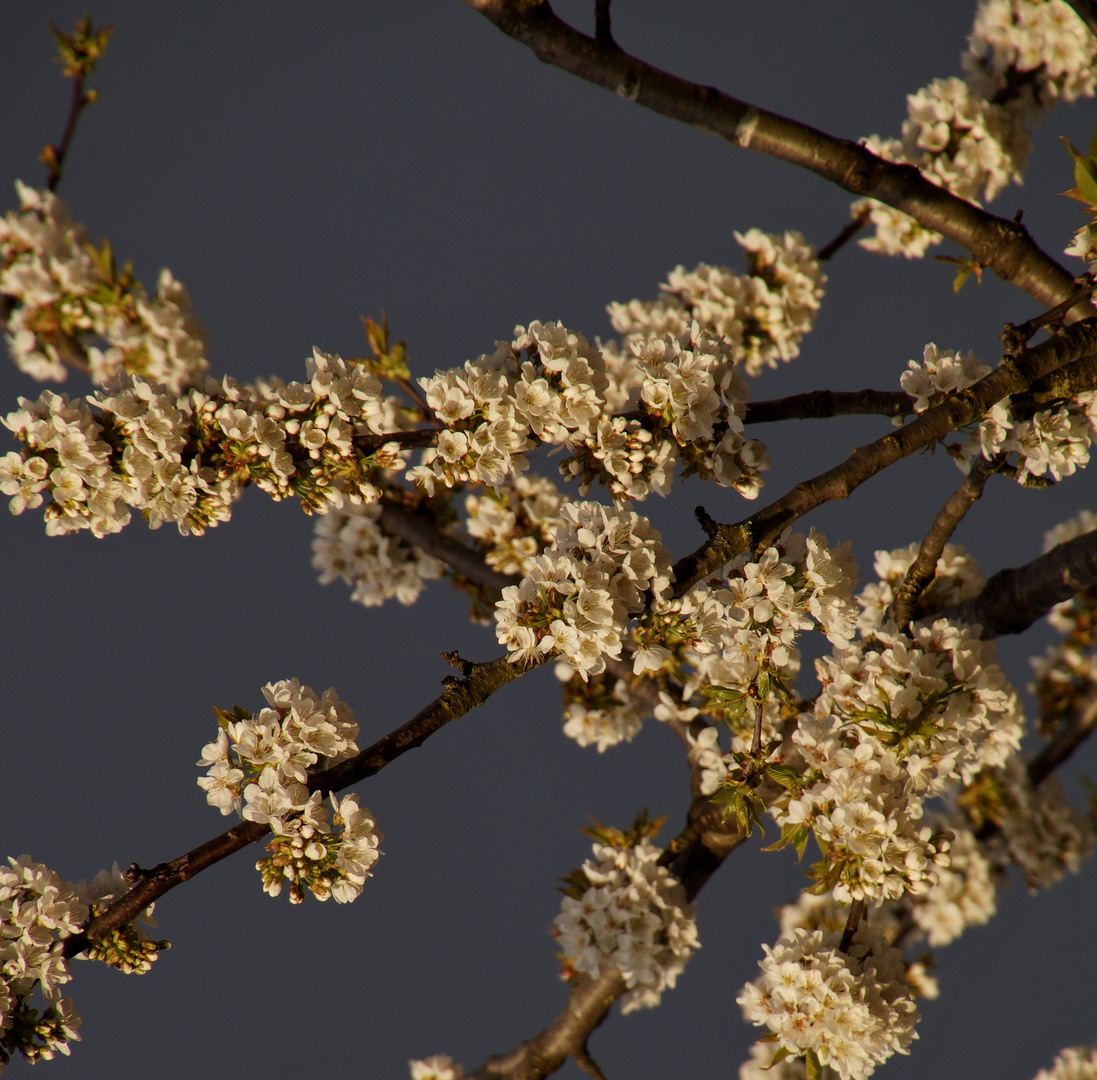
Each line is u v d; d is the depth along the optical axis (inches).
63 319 202.2
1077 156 198.1
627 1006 208.7
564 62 199.5
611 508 196.4
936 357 200.2
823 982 199.6
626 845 207.8
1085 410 200.2
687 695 206.5
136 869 197.6
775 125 201.3
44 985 197.8
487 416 198.1
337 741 197.3
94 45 201.2
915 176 202.8
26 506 198.5
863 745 199.6
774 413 200.5
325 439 199.3
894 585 206.7
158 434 198.8
